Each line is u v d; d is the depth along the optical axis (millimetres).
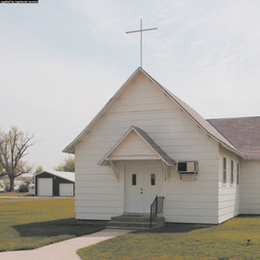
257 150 27047
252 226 18328
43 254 12328
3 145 87062
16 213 27609
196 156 19219
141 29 20516
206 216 18797
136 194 20234
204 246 13039
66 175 70312
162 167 19766
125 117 20750
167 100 20062
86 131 21031
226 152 21344
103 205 20641
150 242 13914
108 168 20766
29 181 90125
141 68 20250
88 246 13406
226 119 31859
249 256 11469
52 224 20250
